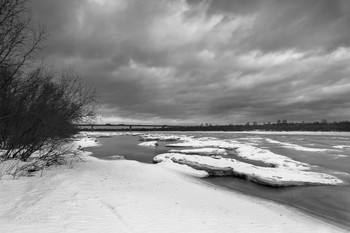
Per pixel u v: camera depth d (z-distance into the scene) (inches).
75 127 636.7
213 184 571.8
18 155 516.1
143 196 325.4
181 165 750.5
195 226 241.3
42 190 297.4
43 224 197.5
